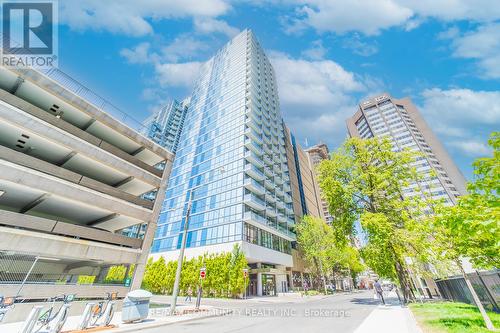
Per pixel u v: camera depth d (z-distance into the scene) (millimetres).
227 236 36625
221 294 31125
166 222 49062
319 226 48875
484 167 5809
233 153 47469
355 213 20891
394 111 114062
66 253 14711
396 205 17516
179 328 10031
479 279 11891
